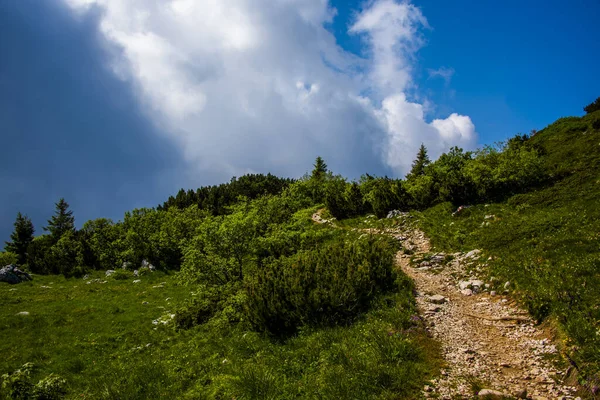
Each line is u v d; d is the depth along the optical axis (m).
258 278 14.42
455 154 33.94
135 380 10.42
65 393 10.65
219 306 16.12
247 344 12.04
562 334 8.95
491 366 8.46
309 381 8.65
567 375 7.57
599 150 25.05
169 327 16.30
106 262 36.97
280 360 10.20
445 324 10.95
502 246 16.62
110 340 15.52
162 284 27.39
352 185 36.69
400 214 28.62
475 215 22.77
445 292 14.16
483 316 11.66
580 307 9.43
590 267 11.25
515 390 7.32
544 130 38.41
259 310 12.54
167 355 12.81
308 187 51.84
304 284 13.34
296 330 12.27
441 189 27.53
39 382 10.82
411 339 9.66
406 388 7.66
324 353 9.85
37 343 15.27
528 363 8.43
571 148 27.97
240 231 17.58
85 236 42.28
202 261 17.42
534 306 10.70
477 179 26.06
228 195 80.06
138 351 13.73
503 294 12.77
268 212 23.42
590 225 14.73
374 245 16.53
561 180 23.06
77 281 31.62
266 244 18.72
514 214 20.56
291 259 16.81
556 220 16.64
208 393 9.09
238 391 8.67
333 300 12.31
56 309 20.70
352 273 13.69
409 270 17.59
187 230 36.91
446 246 19.67
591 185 20.08
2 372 12.45
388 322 11.00
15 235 54.66
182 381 10.12
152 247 35.62
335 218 35.12
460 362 8.66
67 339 15.74
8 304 22.05
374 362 8.58
